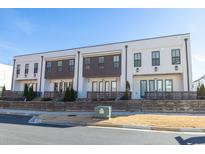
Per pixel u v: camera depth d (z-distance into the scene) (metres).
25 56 27.91
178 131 9.16
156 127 9.62
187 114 14.05
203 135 8.13
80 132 8.61
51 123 11.92
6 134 7.81
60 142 6.49
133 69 20.69
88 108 17.92
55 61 25.69
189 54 18.58
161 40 19.97
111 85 22.66
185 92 17.34
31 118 14.19
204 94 16.77
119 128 10.03
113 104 17.38
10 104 21.61
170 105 15.73
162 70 19.50
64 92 22.50
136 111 16.47
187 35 18.95
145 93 18.59
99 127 10.34
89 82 23.72
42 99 22.27
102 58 22.64
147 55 20.36
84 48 23.61
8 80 37.41
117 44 21.81
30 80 27.75
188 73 18.33
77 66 23.66
